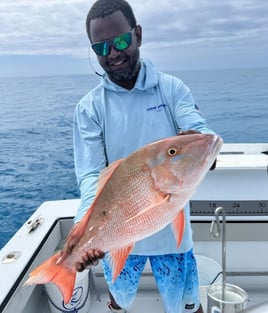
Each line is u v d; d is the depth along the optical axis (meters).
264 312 1.06
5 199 6.73
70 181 7.47
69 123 13.04
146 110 1.37
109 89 1.40
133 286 1.53
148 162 0.81
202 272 1.93
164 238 1.41
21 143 10.48
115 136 1.39
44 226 1.89
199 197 1.90
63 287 0.90
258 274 1.98
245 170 1.91
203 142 0.79
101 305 1.91
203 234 1.93
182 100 1.36
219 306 1.54
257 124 11.41
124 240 0.85
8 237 5.42
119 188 0.84
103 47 1.23
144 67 1.39
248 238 1.92
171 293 1.49
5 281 1.41
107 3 1.20
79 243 0.89
